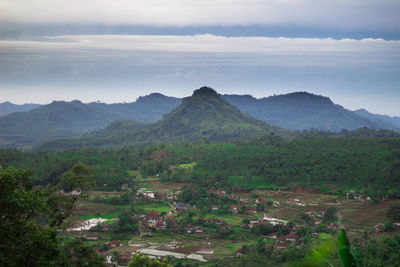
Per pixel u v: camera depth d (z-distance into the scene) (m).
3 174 24.25
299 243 86.25
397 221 103.56
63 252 32.69
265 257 74.81
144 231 101.12
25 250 24.25
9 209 24.69
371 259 67.94
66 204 33.53
